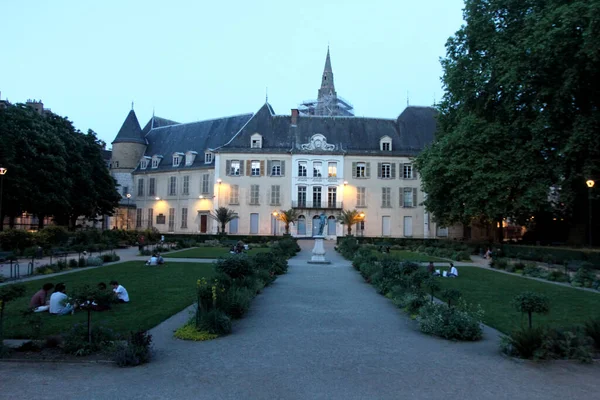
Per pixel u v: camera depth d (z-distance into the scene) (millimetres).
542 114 24875
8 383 6465
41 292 11484
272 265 18297
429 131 56031
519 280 18719
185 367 7223
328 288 15797
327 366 7316
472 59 29219
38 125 36562
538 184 25375
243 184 53656
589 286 16766
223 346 8445
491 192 27875
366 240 44438
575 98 24703
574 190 26297
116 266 22562
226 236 45031
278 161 53844
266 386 6410
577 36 21766
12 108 36156
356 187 53750
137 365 7285
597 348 8117
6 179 32312
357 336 9297
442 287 16328
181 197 56938
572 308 12367
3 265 22000
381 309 12195
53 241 29766
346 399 5973
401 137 55688
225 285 11812
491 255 30094
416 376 6891
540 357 7688
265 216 53406
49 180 35594
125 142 61156
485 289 15922
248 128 55375
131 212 59844
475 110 29562
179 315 11000
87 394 6090
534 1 25531
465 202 30531
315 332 9594
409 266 14797
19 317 10523
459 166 28547
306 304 12781
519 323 10391
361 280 18000
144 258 27547
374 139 55219
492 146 28375
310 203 53375
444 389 6371
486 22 27422
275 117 56375
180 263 24172
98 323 9898
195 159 57156
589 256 23234
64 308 10773
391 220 53781
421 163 36750
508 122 28484
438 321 9445
